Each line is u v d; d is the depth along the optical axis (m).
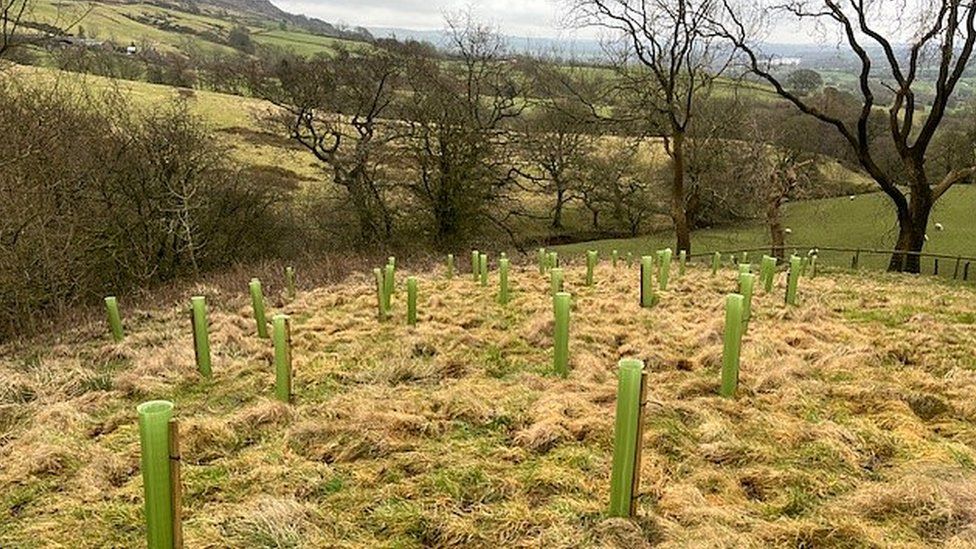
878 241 26.62
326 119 23.16
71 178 13.92
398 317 8.75
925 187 17.22
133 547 3.34
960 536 3.14
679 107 20.95
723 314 8.14
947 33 15.89
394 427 4.58
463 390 5.28
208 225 19.31
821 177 31.12
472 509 3.56
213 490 3.86
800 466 3.99
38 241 11.56
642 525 3.34
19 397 5.80
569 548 3.17
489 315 8.67
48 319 10.78
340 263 16.06
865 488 3.67
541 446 4.29
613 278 12.01
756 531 3.28
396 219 23.19
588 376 5.81
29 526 3.55
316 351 7.06
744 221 31.56
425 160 22.72
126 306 11.77
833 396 5.18
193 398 5.72
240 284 13.12
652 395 5.15
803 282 11.54
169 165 18.12
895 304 9.09
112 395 5.75
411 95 22.48
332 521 3.48
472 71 22.55
